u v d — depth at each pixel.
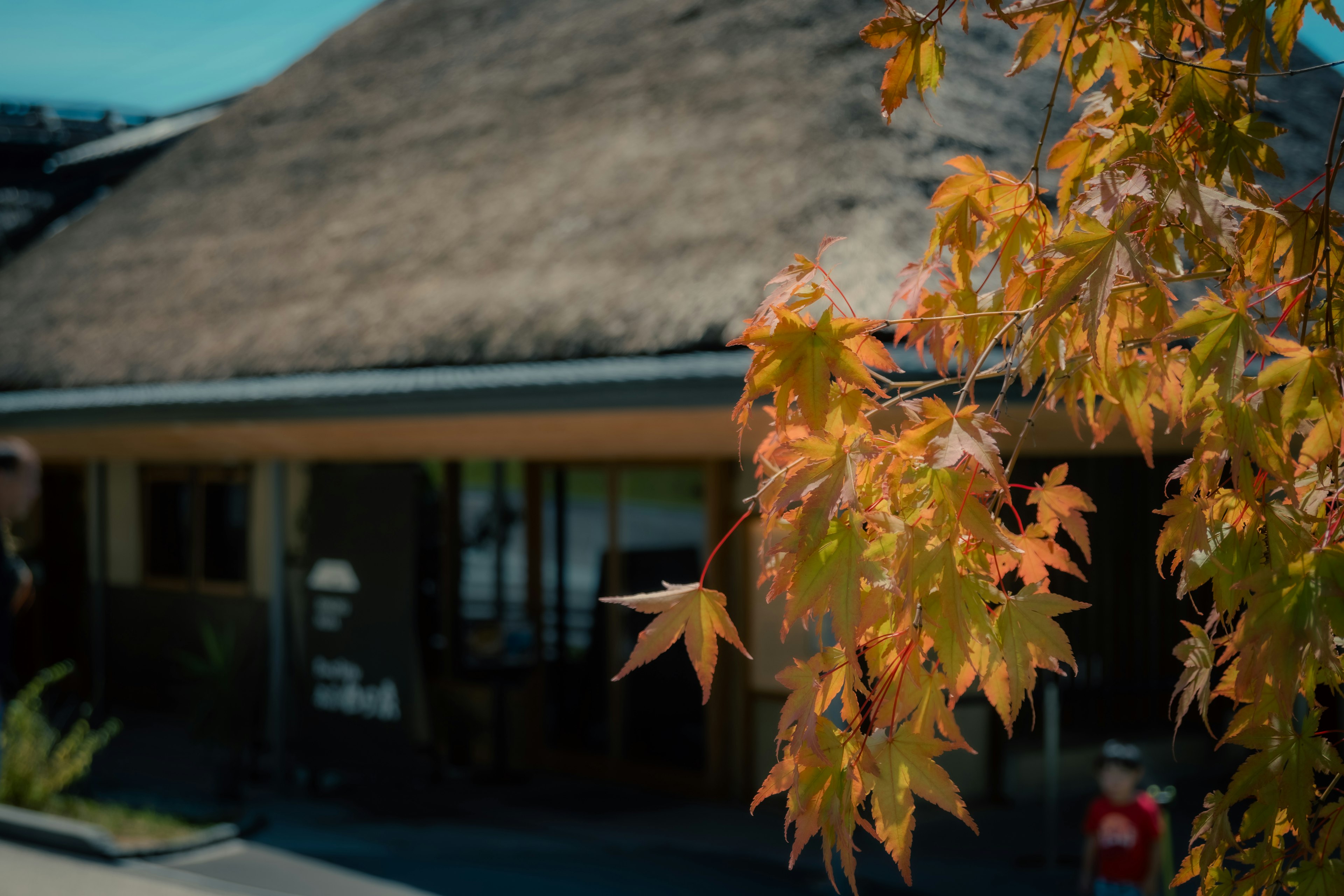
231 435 9.02
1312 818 1.24
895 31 1.44
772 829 7.57
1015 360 1.24
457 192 9.82
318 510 9.25
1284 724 1.23
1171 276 1.33
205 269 11.07
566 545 9.22
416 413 7.10
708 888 6.50
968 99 7.83
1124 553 8.12
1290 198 1.41
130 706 12.16
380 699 8.70
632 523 8.74
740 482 8.09
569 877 6.72
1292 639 1.04
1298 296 1.29
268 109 14.27
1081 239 1.20
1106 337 1.35
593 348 6.52
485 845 7.43
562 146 9.61
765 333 1.19
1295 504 1.14
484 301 7.72
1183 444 1.20
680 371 5.83
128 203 13.98
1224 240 1.23
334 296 9.08
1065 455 7.75
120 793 8.92
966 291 1.58
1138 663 8.16
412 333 7.82
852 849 1.13
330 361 8.08
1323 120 8.80
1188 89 1.46
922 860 6.81
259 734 9.14
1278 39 1.39
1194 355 1.15
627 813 8.05
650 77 9.95
